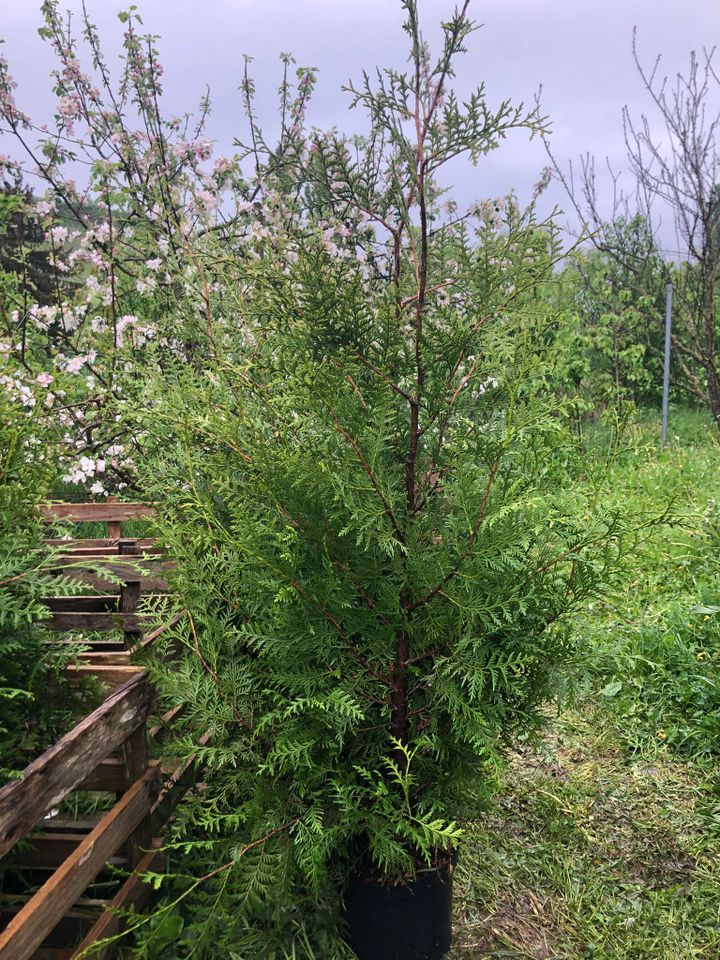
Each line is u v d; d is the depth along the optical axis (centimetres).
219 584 233
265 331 242
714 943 255
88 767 194
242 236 399
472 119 199
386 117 207
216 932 231
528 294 219
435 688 217
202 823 210
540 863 291
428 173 211
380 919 224
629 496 259
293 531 209
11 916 222
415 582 214
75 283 551
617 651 413
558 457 220
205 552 247
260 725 211
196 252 303
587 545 216
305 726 217
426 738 217
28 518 212
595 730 384
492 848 297
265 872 207
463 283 226
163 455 271
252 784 223
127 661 255
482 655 213
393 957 226
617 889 280
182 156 504
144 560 263
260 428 231
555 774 349
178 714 273
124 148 509
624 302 1277
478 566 205
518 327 219
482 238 215
